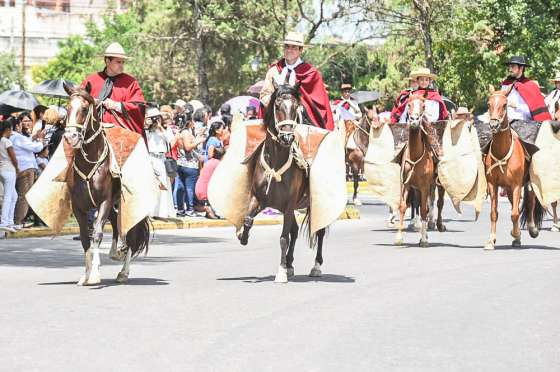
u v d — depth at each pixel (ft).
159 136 80.02
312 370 28.96
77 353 31.04
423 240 65.31
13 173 71.72
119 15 302.86
